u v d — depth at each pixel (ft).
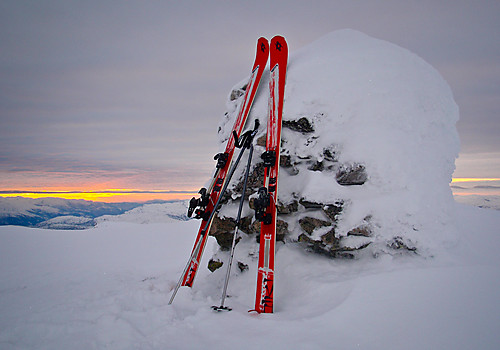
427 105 12.14
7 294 11.91
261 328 7.77
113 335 7.79
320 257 11.25
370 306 8.09
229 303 9.98
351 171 11.03
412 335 7.05
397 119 11.51
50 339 7.74
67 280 13.67
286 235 11.82
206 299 10.39
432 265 10.03
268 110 12.25
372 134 11.27
